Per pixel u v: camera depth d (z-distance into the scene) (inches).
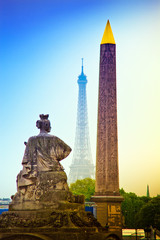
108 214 3833.7
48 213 2182.6
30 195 2268.7
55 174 2274.9
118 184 3885.3
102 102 3897.6
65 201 2235.5
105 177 3870.6
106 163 3875.5
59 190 2252.7
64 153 2349.9
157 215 5703.7
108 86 3895.2
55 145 2342.5
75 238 2091.5
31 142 2343.8
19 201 2277.3
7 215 2222.0
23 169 2306.8
